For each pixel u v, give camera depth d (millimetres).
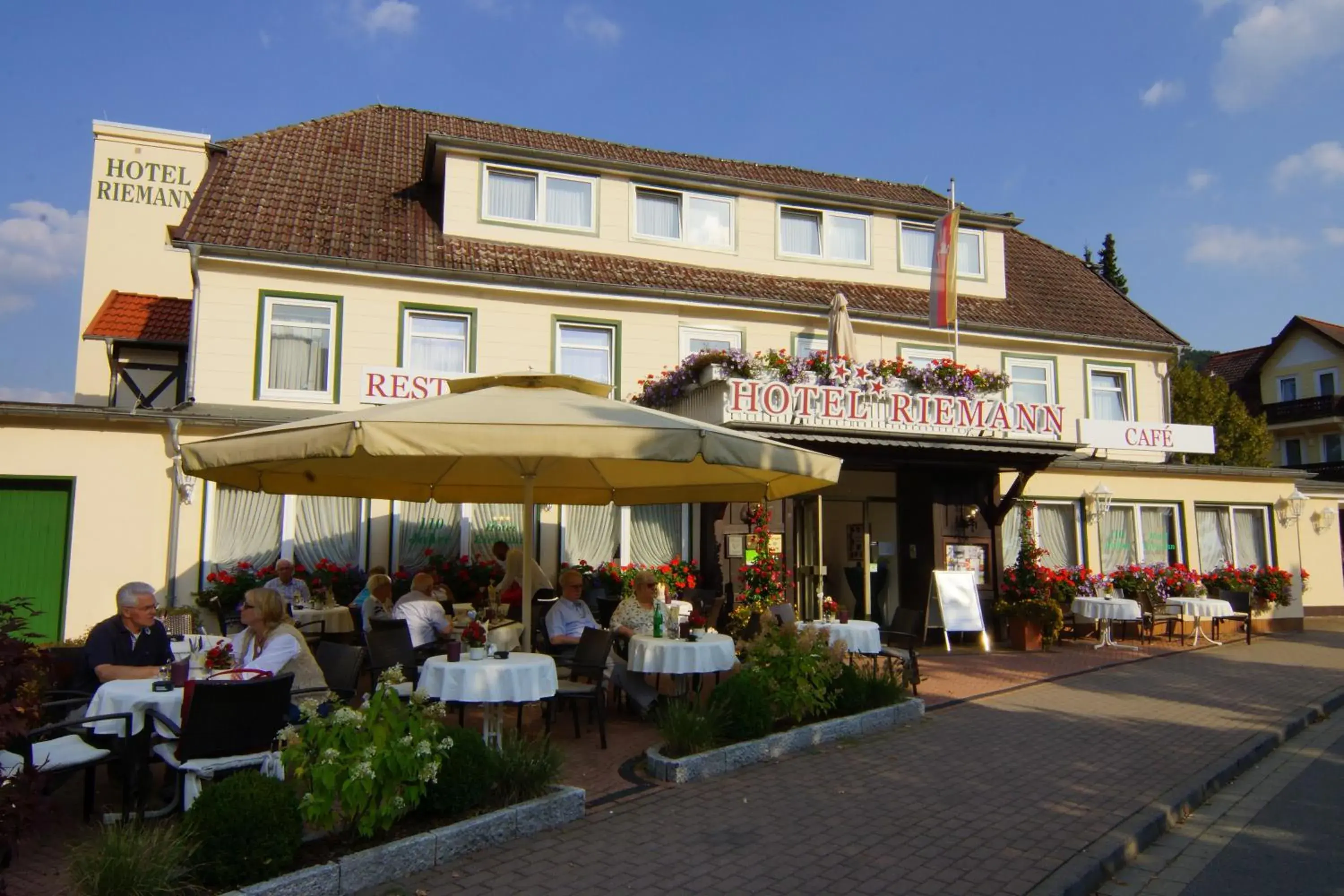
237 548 13102
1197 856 5938
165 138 20734
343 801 4887
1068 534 18922
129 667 6797
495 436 6520
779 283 18406
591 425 6629
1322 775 8078
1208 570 20266
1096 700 10938
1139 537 19516
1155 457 21078
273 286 14438
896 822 6078
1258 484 20984
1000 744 8422
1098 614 15930
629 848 5488
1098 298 22828
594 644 8133
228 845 4469
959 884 5039
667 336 16672
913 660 10977
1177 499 19984
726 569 14359
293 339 14562
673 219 18266
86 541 12211
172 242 13969
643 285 16156
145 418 12508
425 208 17188
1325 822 6688
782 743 7801
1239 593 17625
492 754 5914
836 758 7738
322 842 5047
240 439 6934
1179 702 10906
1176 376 35656
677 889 4895
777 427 13266
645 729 8688
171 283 20312
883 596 17703
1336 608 22312
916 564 16375
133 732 5848
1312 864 5773
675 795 6566
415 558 14031
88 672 6789
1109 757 8055
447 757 5500
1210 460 33938
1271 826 6582
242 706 5504
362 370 13836
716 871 5148
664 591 11133
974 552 16406
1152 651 15945
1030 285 22469
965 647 15828
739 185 18406
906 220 20219
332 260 14492
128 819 5559
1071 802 6648
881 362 14836
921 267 20219
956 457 15055
